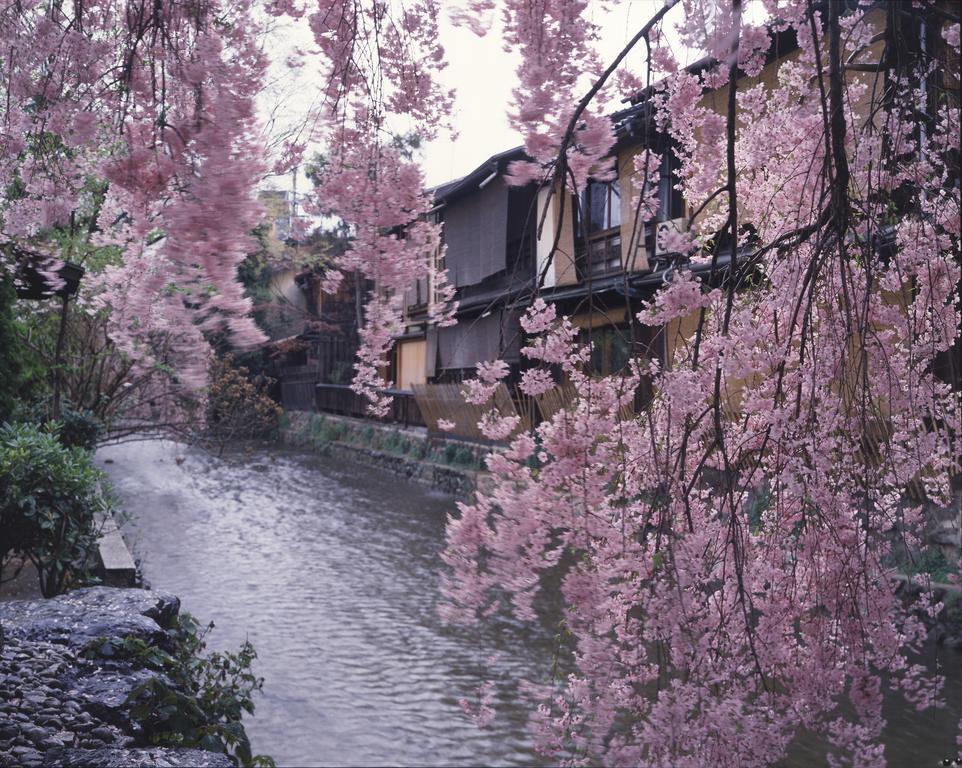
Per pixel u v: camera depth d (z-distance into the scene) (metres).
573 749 3.11
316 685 6.85
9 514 6.00
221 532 13.82
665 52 2.53
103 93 2.09
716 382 2.29
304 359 37.50
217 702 4.21
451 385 19.12
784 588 2.64
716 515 2.66
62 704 3.57
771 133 3.35
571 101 2.43
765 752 2.30
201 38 1.85
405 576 10.96
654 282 9.70
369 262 2.49
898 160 2.89
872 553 2.59
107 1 2.14
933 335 2.91
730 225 2.41
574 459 2.51
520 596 2.57
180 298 1.80
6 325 7.36
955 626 6.84
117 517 8.66
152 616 4.86
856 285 2.62
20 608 4.77
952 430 3.21
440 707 6.42
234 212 1.73
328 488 19.55
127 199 2.12
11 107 2.18
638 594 2.55
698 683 2.31
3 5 2.06
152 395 12.16
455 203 18.72
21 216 2.49
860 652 2.61
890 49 2.73
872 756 2.57
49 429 7.16
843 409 2.63
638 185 2.89
